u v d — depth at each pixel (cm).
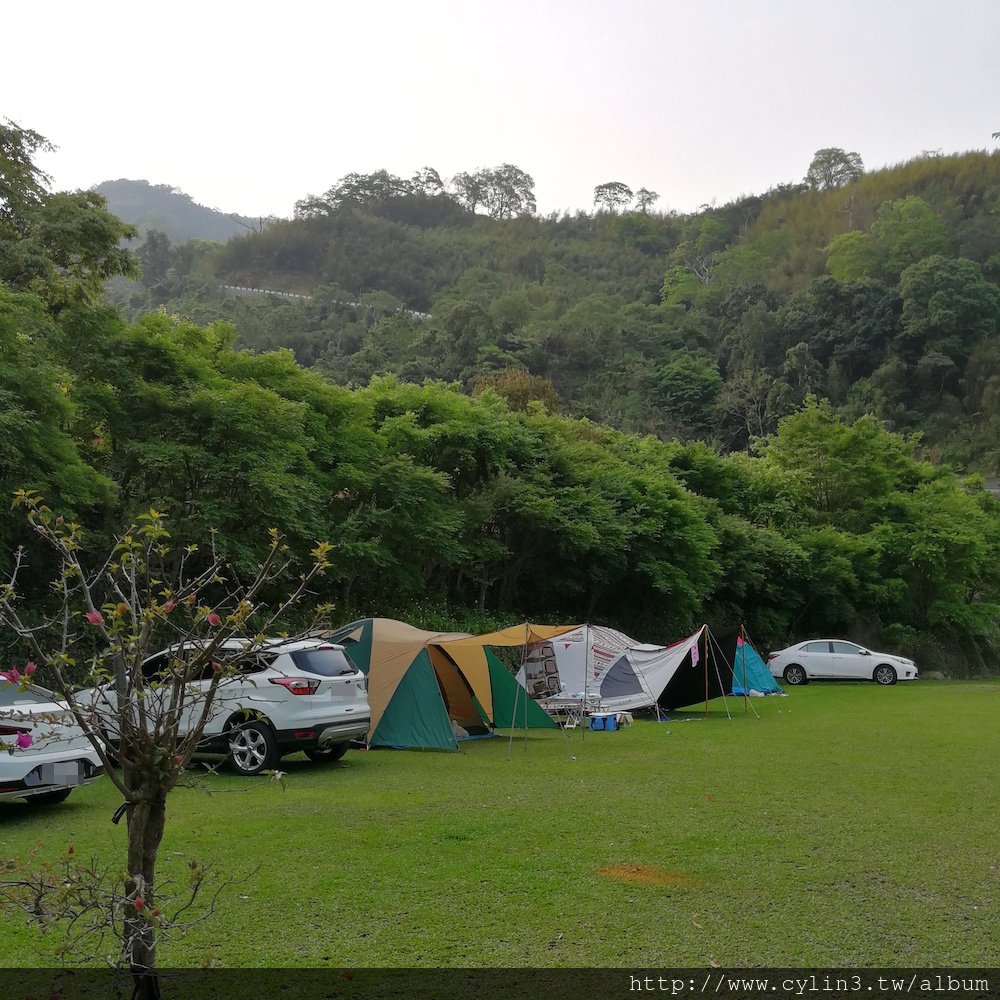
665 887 634
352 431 2159
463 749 1395
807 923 565
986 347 9356
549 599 2984
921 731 1571
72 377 1555
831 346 9619
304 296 13275
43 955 512
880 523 3819
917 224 12019
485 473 2633
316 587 2130
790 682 3044
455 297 13075
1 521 1373
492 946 526
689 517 2912
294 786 1041
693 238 16175
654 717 1928
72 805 955
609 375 9306
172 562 1747
